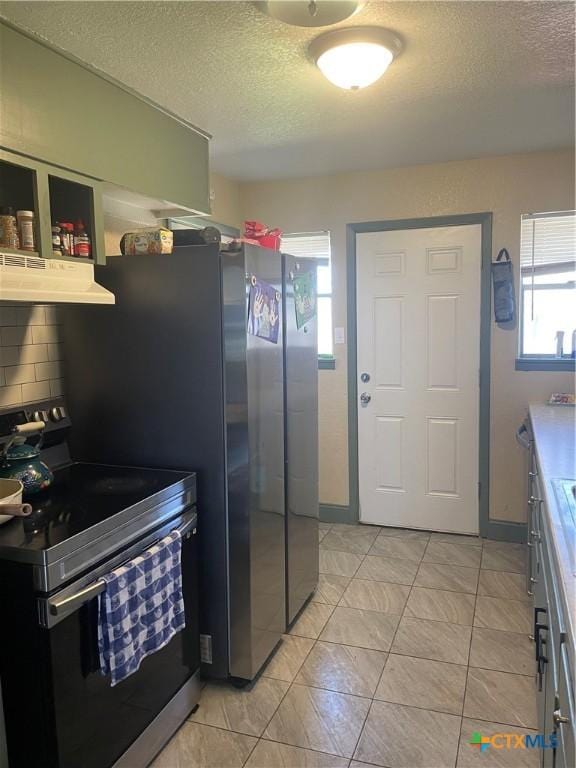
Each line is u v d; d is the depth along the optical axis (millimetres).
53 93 1757
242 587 2227
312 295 2857
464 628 2658
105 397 2316
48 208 1756
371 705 2162
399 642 2564
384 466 3885
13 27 1612
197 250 2139
